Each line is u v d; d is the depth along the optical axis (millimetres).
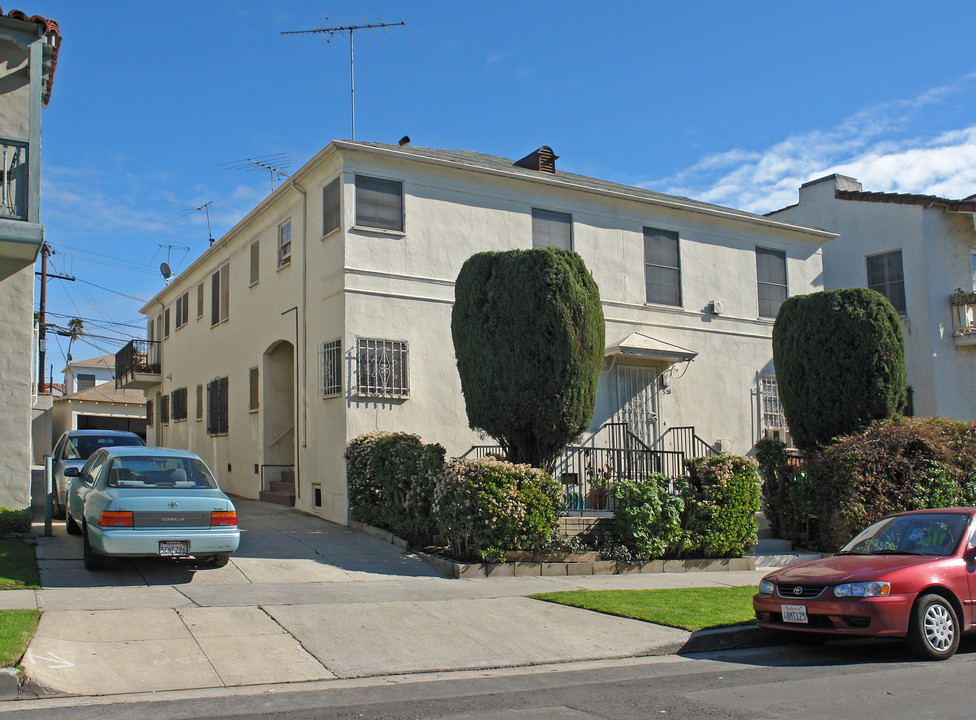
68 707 6066
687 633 8734
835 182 23875
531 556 12125
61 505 14406
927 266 21688
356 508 14492
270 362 18859
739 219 20141
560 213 17875
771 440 15492
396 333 15609
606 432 17641
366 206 15617
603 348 13109
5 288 12836
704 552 13289
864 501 13953
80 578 10078
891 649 8578
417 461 13133
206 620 8383
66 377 44906
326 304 15844
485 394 12750
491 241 16906
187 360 24750
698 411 19172
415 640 8211
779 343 15859
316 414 16094
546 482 12234
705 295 19656
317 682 6969
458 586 10812
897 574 8023
